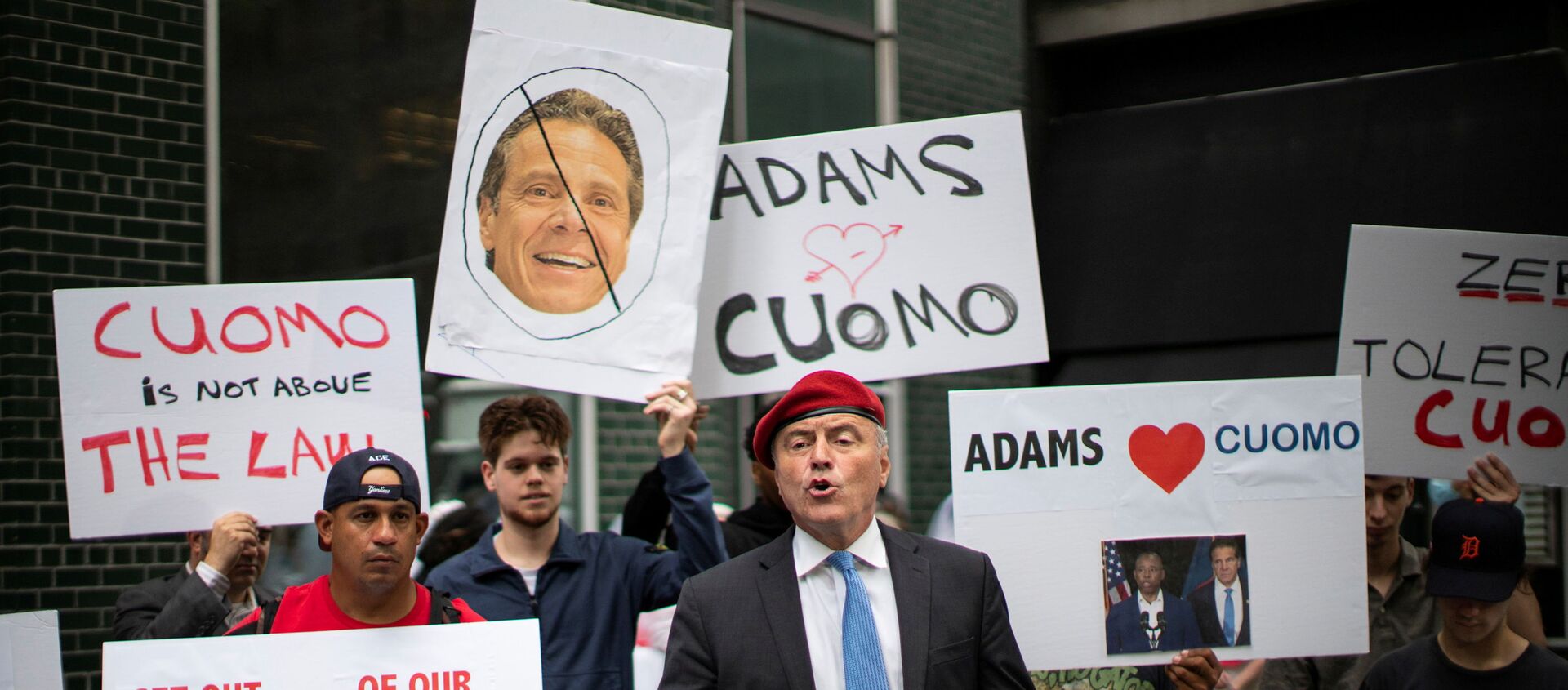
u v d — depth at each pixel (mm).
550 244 4559
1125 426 4105
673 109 4676
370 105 6664
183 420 4211
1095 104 9984
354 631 3391
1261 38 9414
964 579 3229
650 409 4434
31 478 5551
